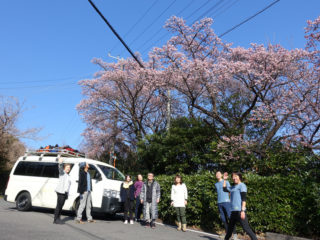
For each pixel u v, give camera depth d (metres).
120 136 21.39
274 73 11.91
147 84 16.17
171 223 10.30
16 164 11.45
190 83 14.46
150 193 8.98
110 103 19.81
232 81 14.56
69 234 6.25
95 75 19.95
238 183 5.82
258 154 10.57
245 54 13.77
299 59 11.41
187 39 15.28
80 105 19.97
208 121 13.30
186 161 12.73
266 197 7.48
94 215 11.27
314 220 6.67
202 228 9.14
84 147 24.58
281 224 7.14
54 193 10.27
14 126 26.69
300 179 7.34
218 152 10.92
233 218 5.66
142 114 19.12
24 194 10.72
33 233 6.00
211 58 15.39
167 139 13.20
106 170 10.60
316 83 9.85
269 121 11.16
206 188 8.77
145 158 14.45
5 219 7.78
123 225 8.73
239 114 13.27
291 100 10.55
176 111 19.08
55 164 10.80
